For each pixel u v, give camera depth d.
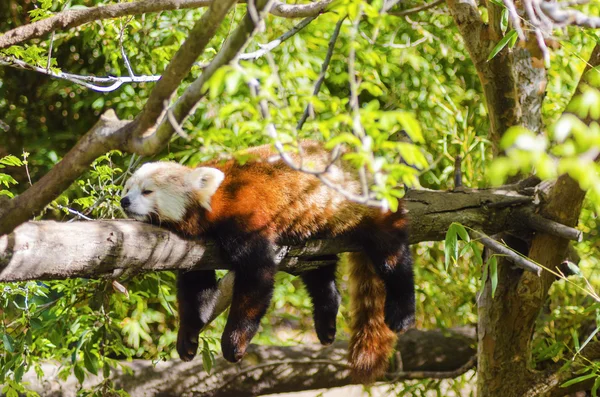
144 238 5.93
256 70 3.88
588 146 3.34
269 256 6.87
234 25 10.45
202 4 6.57
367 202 4.18
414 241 7.68
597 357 8.63
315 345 10.59
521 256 7.18
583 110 3.58
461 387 11.14
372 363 8.04
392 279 7.40
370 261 7.68
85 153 4.87
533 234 8.02
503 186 7.97
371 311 8.08
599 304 7.33
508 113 8.23
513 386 8.58
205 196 6.75
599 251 10.96
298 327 13.52
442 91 11.29
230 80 3.74
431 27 11.98
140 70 11.36
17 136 13.29
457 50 11.95
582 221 10.63
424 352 10.72
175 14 11.04
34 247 5.25
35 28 6.26
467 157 11.28
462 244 8.74
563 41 6.64
